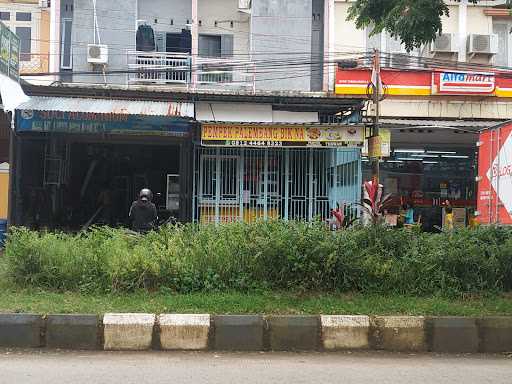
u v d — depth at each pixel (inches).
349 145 530.0
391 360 251.3
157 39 810.2
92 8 781.9
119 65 783.7
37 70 781.9
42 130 517.0
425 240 332.5
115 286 301.0
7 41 455.5
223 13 828.0
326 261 305.3
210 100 564.4
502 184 400.2
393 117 754.2
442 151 788.0
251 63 769.6
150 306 276.5
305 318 266.1
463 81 777.6
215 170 559.5
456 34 822.5
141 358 245.8
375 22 340.8
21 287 304.0
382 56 811.4
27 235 319.3
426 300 298.7
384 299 298.5
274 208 561.6
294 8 803.4
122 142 657.0
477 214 437.7
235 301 284.0
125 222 668.7
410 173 836.0
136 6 792.9
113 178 681.6
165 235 338.0
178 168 685.9
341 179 555.2
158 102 544.7
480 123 707.4
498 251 321.4
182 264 306.3
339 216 363.6
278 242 307.0
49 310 266.5
